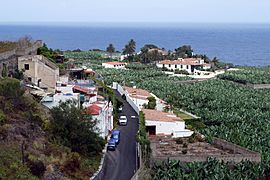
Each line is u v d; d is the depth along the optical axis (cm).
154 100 11350
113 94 11356
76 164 6075
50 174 5491
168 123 8831
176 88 14488
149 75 18162
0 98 6506
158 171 6347
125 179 6359
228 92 14225
